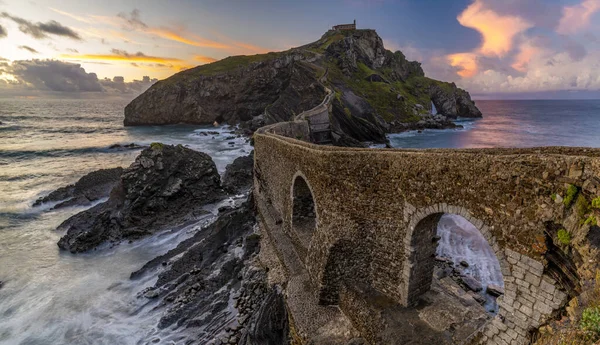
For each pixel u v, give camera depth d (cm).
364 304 1281
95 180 3962
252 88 10119
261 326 1502
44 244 2744
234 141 7044
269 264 1975
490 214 923
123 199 3166
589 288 716
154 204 3139
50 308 1930
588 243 725
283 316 1534
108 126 10762
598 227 714
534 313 842
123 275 2294
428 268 1290
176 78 11244
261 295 1789
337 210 1434
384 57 12019
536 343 788
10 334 1723
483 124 10338
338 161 1405
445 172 1044
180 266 2258
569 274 777
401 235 1238
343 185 1400
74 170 4969
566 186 759
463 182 991
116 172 4175
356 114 7519
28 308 1931
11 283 2181
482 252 2341
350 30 12075
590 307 680
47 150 6194
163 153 3441
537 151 926
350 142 6209
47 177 4584
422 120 9006
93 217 2983
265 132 3167
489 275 2044
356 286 1385
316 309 1420
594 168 711
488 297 1817
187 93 10506
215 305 1806
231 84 10494
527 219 837
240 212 2798
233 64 11419
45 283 2189
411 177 1166
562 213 769
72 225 2867
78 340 1680
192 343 1609
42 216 3303
